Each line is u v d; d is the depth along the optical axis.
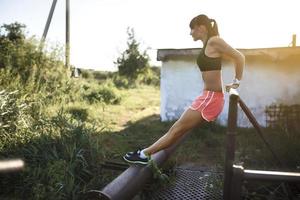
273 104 9.70
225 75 9.98
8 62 12.55
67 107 10.78
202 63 3.65
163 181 4.56
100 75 25.83
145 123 10.70
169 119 10.84
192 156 7.00
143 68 26.38
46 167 4.97
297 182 2.29
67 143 5.49
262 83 9.82
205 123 9.34
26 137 5.66
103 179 5.02
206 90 3.68
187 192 4.57
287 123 9.05
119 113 12.40
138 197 4.73
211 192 4.46
